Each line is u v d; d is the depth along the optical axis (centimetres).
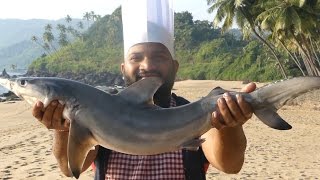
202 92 2080
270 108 103
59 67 4884
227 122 106
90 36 5444
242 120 105
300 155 521
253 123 846
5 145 599
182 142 111
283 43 1463
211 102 110
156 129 111
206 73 3516
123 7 132
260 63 2839
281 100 102
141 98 114
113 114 111
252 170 430
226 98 104
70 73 4709
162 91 127
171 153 125
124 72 131
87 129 109
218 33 4238
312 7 1290
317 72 1413
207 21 4438
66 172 126
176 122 111
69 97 109
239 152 121
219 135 119
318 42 1491
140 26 126
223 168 125
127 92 114
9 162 469
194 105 112
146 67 124
